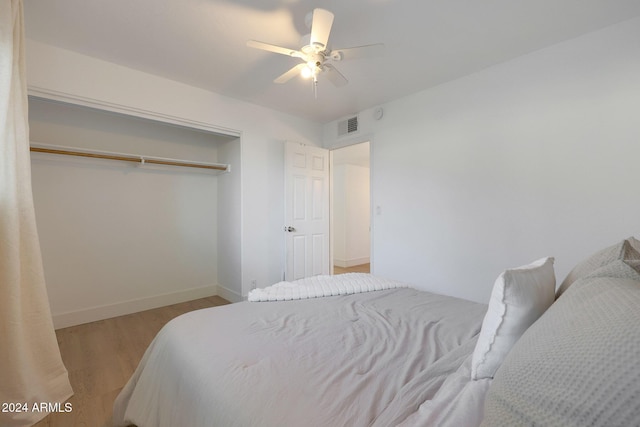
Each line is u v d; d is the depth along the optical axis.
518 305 0.81
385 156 3.55
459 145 2.89
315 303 1.70
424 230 3.17
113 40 2.27
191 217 3.92
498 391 0.58
